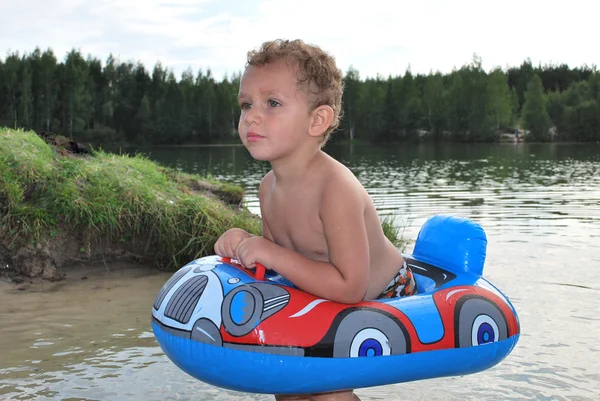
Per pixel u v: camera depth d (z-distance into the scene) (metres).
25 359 3.04
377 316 2.02
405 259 2.60
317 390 2.00
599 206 8.45
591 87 58.44
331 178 2.09
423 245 2.67
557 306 3.91
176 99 60.34
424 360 2.05
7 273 4.53
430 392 2.75
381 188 11.34
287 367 1.92
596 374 2.89
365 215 2.19
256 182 12.97
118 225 4.98
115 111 61.75
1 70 58.41
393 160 22.61
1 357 3.05
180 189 6.20
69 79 57.94
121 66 64.38
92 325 3.57
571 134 51.16
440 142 54.22
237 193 6.98
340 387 2.00
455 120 54.72
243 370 1.94
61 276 4.62
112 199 5.06
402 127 57.09
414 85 60.34
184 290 2.09
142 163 6.46
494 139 53.72
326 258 2.19
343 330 1.96
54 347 3.21
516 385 2.79
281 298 2.00
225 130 61.03
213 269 2.15
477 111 53.75
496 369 2.97
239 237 2.24
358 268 2.04
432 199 9.41
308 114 2.08
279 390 1.99
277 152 2.08
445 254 2.54
